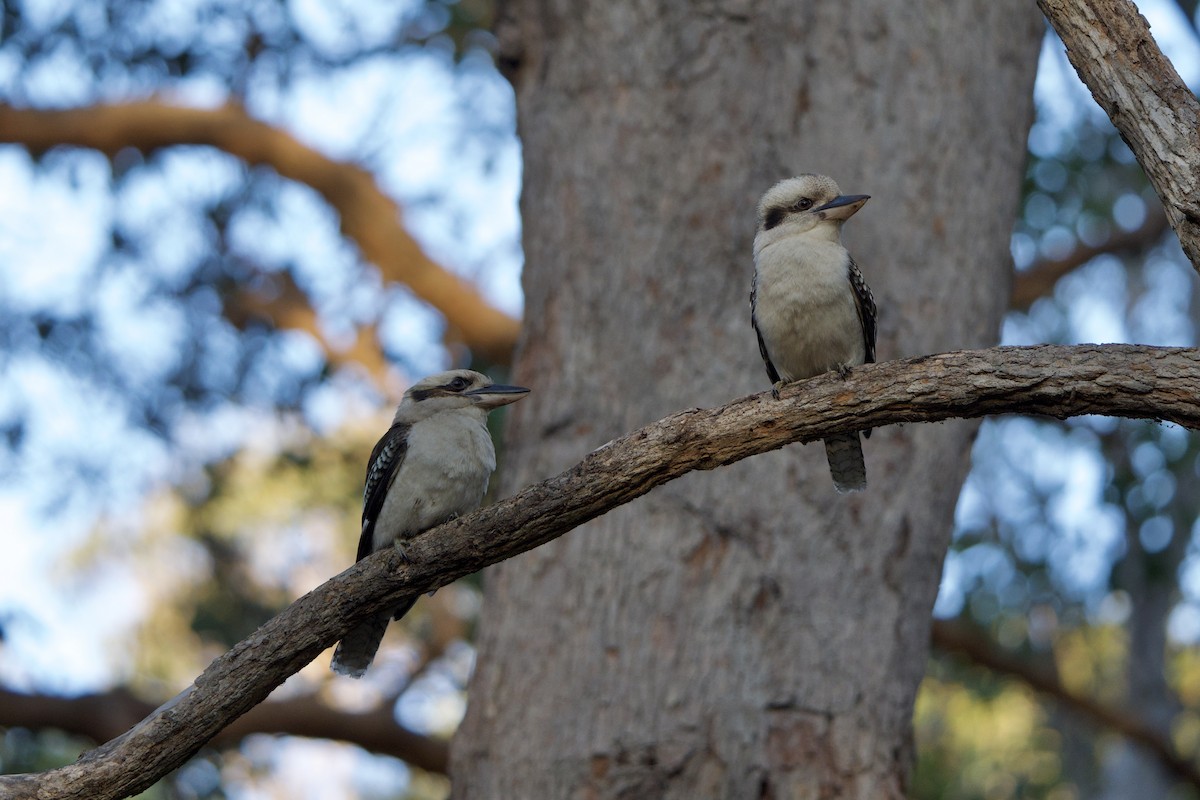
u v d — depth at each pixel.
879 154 11.71
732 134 11.71
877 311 11.25
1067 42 6.79
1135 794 25.91
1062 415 6.75
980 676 22.11
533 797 10.18
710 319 11.25
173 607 23.38
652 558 10.57
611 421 11.18
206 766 17.92
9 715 15.84
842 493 10.42
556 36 12.66
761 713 10.11
